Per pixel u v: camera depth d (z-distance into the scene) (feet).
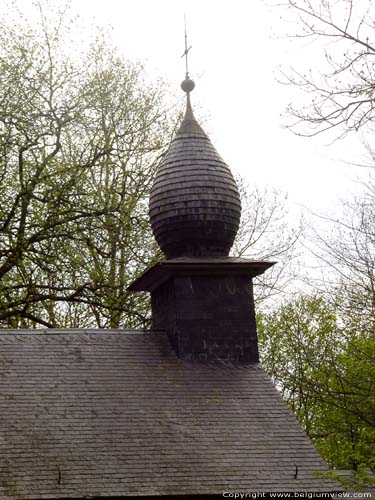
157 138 111.45
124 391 67.15
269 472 61.98
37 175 98.48
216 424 65.51
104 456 60.85
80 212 100.73
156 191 78.89
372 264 61.98
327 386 64.13
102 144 107.34
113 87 107.96
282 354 119.75
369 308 62.64
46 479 58.23
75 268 99.35
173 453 62.13
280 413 67.67
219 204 77.61
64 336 71.97
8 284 98.73
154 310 79.46
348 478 63.62
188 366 71.31
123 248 104.32
